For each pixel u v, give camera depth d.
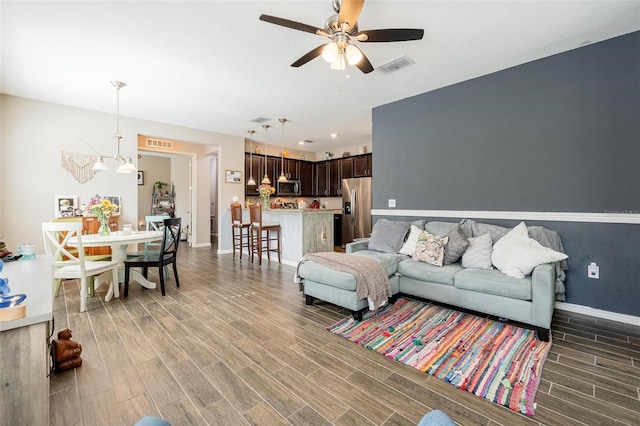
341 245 7.15
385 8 2.17
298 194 7.88
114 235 3.41
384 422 1.44
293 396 1.64
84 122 4.40
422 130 3.90
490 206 3.34
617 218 2.62
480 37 2.57
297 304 3.09
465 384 1.74
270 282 3.93
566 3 2.13
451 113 3.62
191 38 2.56
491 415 1.49
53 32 2.45
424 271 2.90
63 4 2.10
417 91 3.82
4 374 1.00
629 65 2.55
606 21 2.35
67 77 3.33
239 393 1.66
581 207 2.80
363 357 2.04
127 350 2.13
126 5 2.12
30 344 1.04
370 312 2.87
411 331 2.44
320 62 3.00
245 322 2.63
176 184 8.52
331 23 1.98
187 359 2.01
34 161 4.01
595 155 2.72
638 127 2.52
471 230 3.25
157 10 2.19
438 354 2.07
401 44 2.68
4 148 3.81
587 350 2.13
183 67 3.10
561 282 2.76
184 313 2.83
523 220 3.12
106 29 2.42
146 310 2.91
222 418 1.47
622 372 1.86
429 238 3.18
